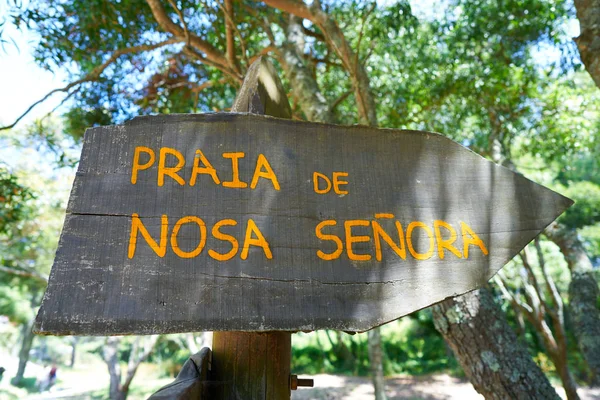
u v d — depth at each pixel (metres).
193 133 1.41
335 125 1.51
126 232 1.24
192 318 1.19
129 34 5.81
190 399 1.23
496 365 2.79
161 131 1.39
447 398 11.86
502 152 7.95
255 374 1.58
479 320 2.91
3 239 10.96
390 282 1.35
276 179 1.40
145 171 1.33
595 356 4.72
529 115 7.81
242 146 1.42
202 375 1.47
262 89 1.78
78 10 5.12
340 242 1.37
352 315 1.29
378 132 1.53
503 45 7.27
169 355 19.42
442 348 16.16
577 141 7.55
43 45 5.20
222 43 5.83
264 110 1.74
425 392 12.51
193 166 1.36
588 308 5.05
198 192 1.33
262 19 6.04
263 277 1.27
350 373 15.60
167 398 1.10
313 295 1.29
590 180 14.86
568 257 5.59
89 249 1.21
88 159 1.31
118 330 1.13
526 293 8.10
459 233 1.44
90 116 6.85
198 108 7.50
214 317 1.20
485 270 1.42
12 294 17.38
